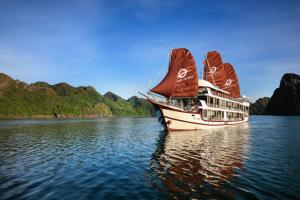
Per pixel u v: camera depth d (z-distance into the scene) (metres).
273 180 12.53
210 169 14.88
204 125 41.19
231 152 20.66
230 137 31.38
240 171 14.36
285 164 16.11
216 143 25.95
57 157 19.64
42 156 20.12
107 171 14.84
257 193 10.69
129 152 21.70
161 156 19.31
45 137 35.25
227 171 14.38
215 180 12.60
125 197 10.34
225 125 49.31
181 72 39.44
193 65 38.56
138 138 33.28
